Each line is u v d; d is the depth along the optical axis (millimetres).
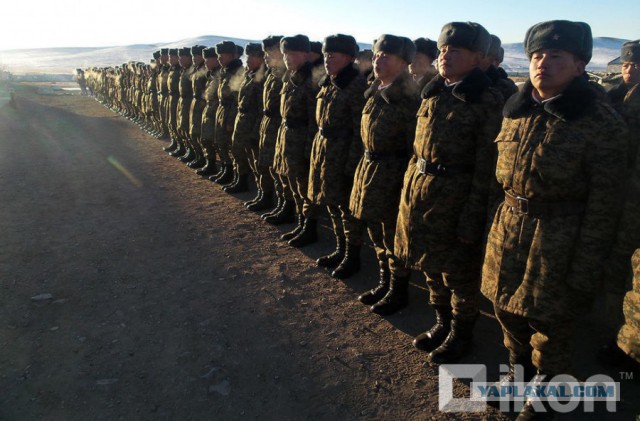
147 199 7199
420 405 2779
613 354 3164
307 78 4855
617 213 2066
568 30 2029
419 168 3018
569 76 2109
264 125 5871
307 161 5027
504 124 2400
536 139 2191
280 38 5461
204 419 2641
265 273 4617
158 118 12109
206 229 5887
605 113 2039
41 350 3246
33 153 10898
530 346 2727
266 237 5680
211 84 7906
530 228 2277
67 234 5566
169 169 9461
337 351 3324
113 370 3045
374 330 3623
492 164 2660
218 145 7793
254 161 6562
